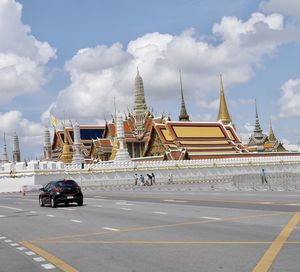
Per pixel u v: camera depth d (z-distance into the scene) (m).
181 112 158.50
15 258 13.68
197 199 35.28
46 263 12.52
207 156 101.88
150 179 81.12
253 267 10.66
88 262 12.39
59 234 18.70
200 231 17.14
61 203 37.28
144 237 16.44
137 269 11.18
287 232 15.64
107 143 125.38
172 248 13.81
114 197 44.81
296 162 105.56
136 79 133.88
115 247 14.62
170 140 104.00
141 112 131.75
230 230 16.92
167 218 22.47
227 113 150.38
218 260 11.67
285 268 10.39
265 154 106.50
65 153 119.81
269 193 39.62
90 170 82.06
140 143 127.81
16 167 79.94
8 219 26.64
